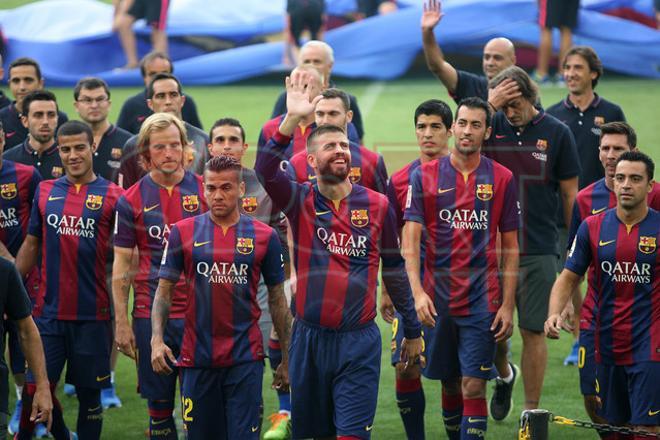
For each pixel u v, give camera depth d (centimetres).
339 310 1589
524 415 1440
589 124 2325
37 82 2380
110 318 1847
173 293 1650
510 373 2033
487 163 1752
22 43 4647
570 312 1814
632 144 1828
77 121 1836
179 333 1692
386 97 4397
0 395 1528
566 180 1980
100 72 4666
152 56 2597
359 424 1569
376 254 1609
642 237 1645
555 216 1970
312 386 1620
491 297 1742
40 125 2075
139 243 1739
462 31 4522
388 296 1833
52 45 4656
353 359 1586
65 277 1809
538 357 1928
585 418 2017
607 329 1681
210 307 1595
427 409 2105
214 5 4781
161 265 1616
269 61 4728
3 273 1520
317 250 1598
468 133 1722
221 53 4725
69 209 1808
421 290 1722
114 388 2145
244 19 4775
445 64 2239
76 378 1823
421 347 1734
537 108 2002
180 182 1742
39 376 1575
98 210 1811
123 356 2442
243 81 4722
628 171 1631
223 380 1614
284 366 1656
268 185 1588
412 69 4684
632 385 1664
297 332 1620
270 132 1989
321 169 1580
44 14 4725
